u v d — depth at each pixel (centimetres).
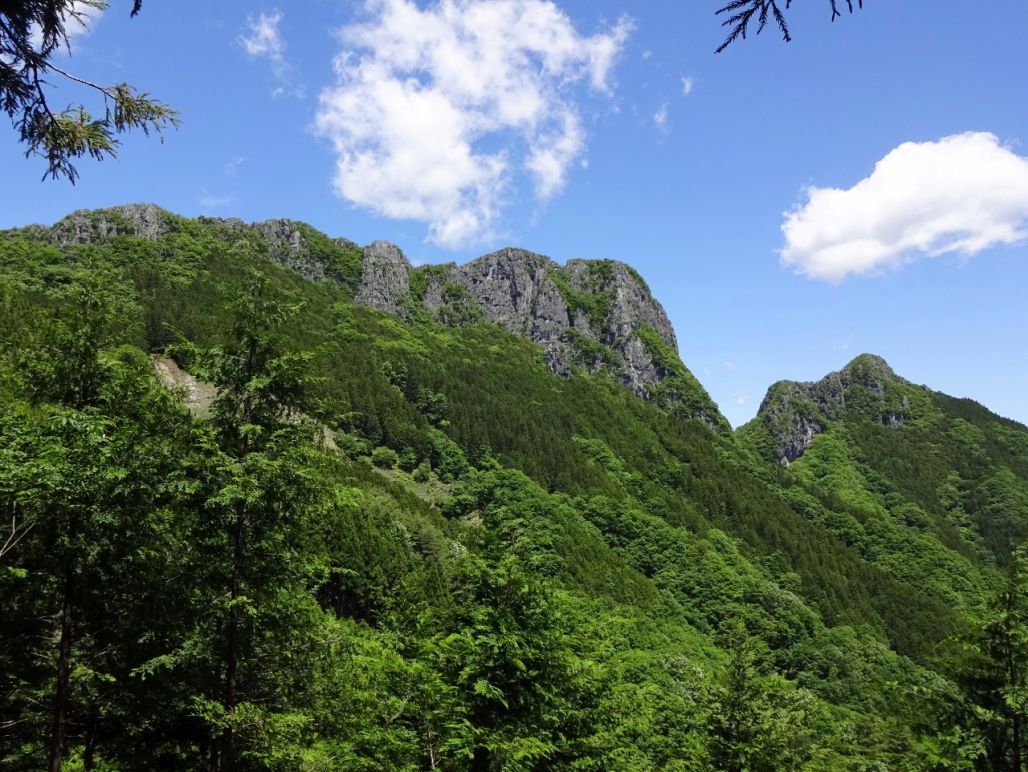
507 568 1280
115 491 1002
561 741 1234
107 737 1101
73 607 1052
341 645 1187
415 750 1165
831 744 1886
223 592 1083
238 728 1002
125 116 639
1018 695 1454
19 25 511
